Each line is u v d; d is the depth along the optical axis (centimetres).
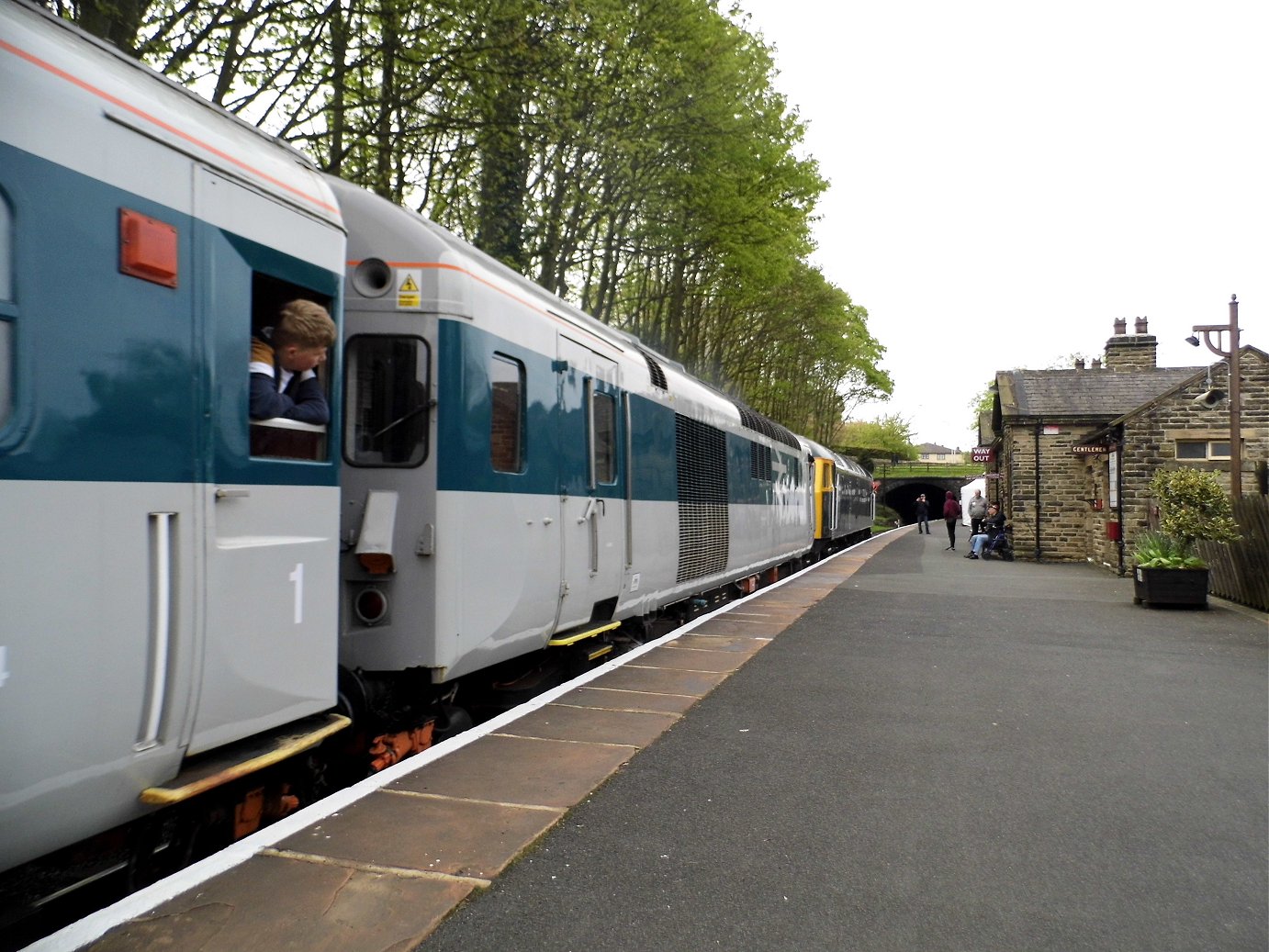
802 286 3409
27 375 278
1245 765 564
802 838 431
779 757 566
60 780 288
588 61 1384
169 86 357
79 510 293
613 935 330
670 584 1051
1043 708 718
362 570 520
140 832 365
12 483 271
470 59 1145
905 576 2030
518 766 526
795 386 4606
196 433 342
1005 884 383
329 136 1110
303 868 369
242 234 372
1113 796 502
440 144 1395
